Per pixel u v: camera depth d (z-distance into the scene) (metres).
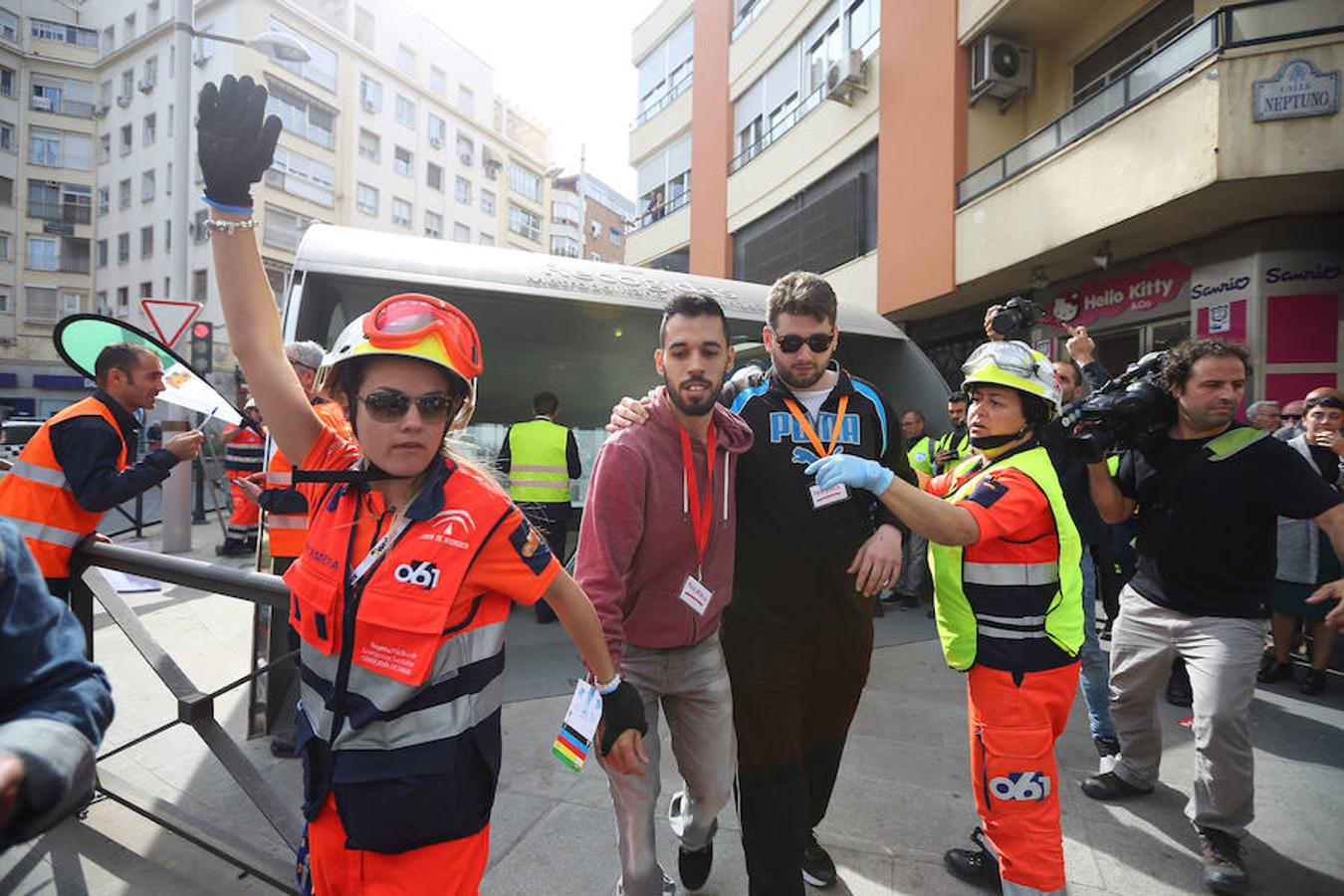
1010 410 1.87
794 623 1.93
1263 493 2.21
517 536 1.12
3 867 2.14
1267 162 5.55
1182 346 2.40
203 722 2.17
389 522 1.11
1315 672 3.80
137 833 2.34
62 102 32.09
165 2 29.52
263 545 2.88
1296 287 6.44
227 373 26.00
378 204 32.06
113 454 2.56
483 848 1.14
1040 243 7.62
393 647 1.02
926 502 1.64
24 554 0.85
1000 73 8.79
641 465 1.71
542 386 7.39
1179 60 6.14
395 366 1.08
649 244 18.72
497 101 42.03
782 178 13.30
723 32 15.46
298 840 2.01
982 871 2.15
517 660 4.28
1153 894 2.13
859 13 11.25
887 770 2.90
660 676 1.82
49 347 32.53
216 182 1.18
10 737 0.73
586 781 2.78
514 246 42.88
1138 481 2.53
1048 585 1.83
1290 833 2.46
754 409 2.03
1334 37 5.32
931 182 9.45
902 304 9.97
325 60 29.27
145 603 5.21
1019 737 1.81
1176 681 3.69
